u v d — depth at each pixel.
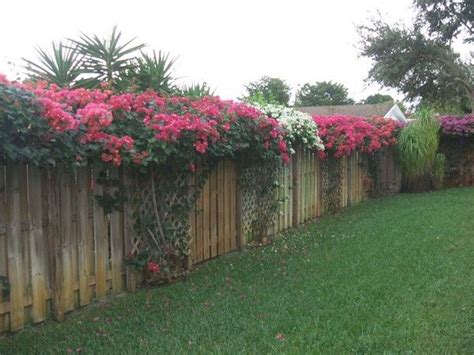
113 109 4.62
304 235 8.28
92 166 4.81
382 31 24.55
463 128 15.39
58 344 3.84
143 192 5.41
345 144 10.70
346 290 5.02
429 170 14.76
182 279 5.73
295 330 3.97
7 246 4.05
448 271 5.67
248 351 3.59
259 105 8.59
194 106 5.71
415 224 8.63
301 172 9.62
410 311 4.39
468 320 4.16
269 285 5.30
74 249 4.64
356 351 3.57
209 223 6.73
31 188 4.24
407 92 25.20
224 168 7.07
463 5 23.33
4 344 3.88
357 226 8.78
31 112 3.61
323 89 59.34
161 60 7.23
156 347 3.69
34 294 4.27
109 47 6.84
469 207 10.51
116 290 5.16
